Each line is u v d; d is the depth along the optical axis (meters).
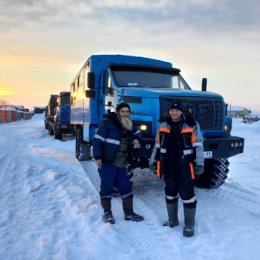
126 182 5.23
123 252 4.08
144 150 6.00
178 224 5.04
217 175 7.14
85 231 4.65
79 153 11.00
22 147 15.11
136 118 6.36
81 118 10.48
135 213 5.36
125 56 9.09
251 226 5.07
